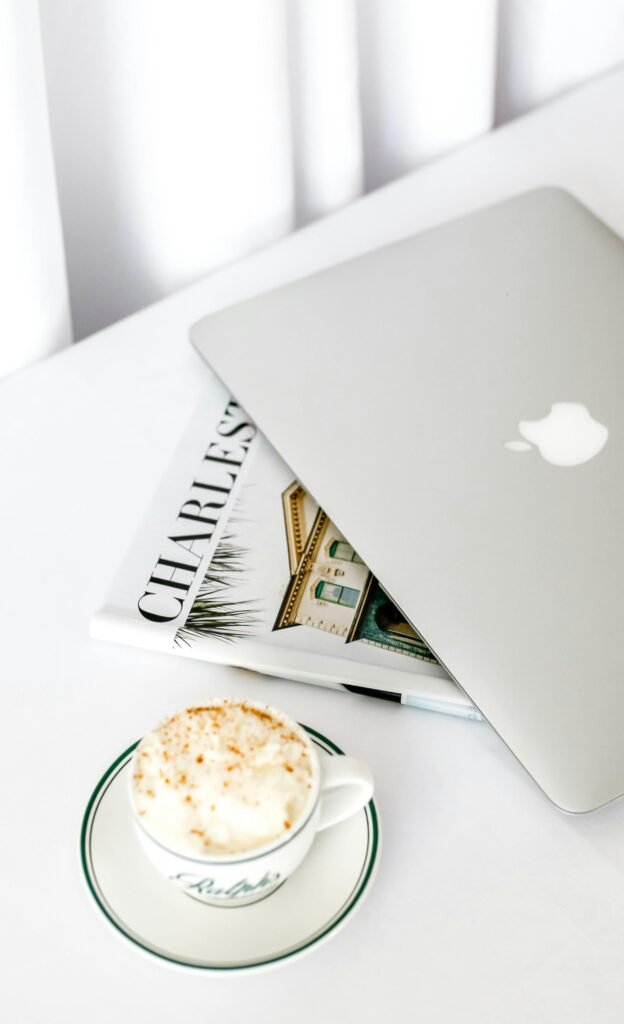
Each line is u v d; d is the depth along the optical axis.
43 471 0.66
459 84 0.88
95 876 0.45
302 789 0.41
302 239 0.83
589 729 0.48
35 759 0.51
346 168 0.90
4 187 0.66
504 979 0.43
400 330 0.67
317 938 0.42
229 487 0.64
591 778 0.47
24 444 0.67
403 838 0.48
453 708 0.52
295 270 0.80
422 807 0.49
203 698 0.54
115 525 0.62
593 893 0.46
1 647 0.56
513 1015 0.42
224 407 0.70
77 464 0.66
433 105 0.90
